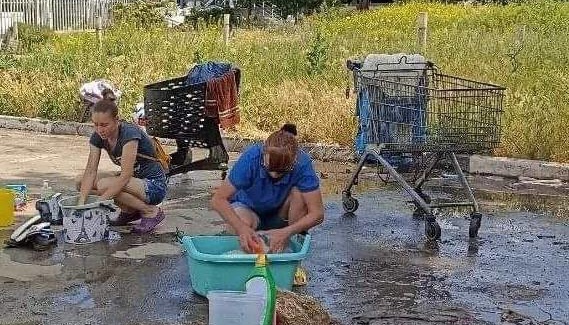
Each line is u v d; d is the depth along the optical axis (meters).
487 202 8.64
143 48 16.17
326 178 9.77
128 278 5.79
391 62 7.92
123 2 30.06
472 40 16.56
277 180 5.64
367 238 7.09
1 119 13.56
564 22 20.44
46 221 7.05
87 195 6.88
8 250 6.39
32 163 10.30
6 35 21.89
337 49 15.95
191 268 5.46
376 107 7.49
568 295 5.66
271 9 35.41
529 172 9.96
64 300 5.33
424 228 7.46
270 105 12.18
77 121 13.30
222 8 34.25
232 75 8.95
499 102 7.30
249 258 5.12
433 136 7.37
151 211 7.04
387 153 7.79
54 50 16.61
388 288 5.75
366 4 34.88
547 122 10.51
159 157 7.23
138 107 10.40
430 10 27.66
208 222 7.46
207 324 4.96
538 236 7.27
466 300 5.53
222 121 8.93
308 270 6.14
